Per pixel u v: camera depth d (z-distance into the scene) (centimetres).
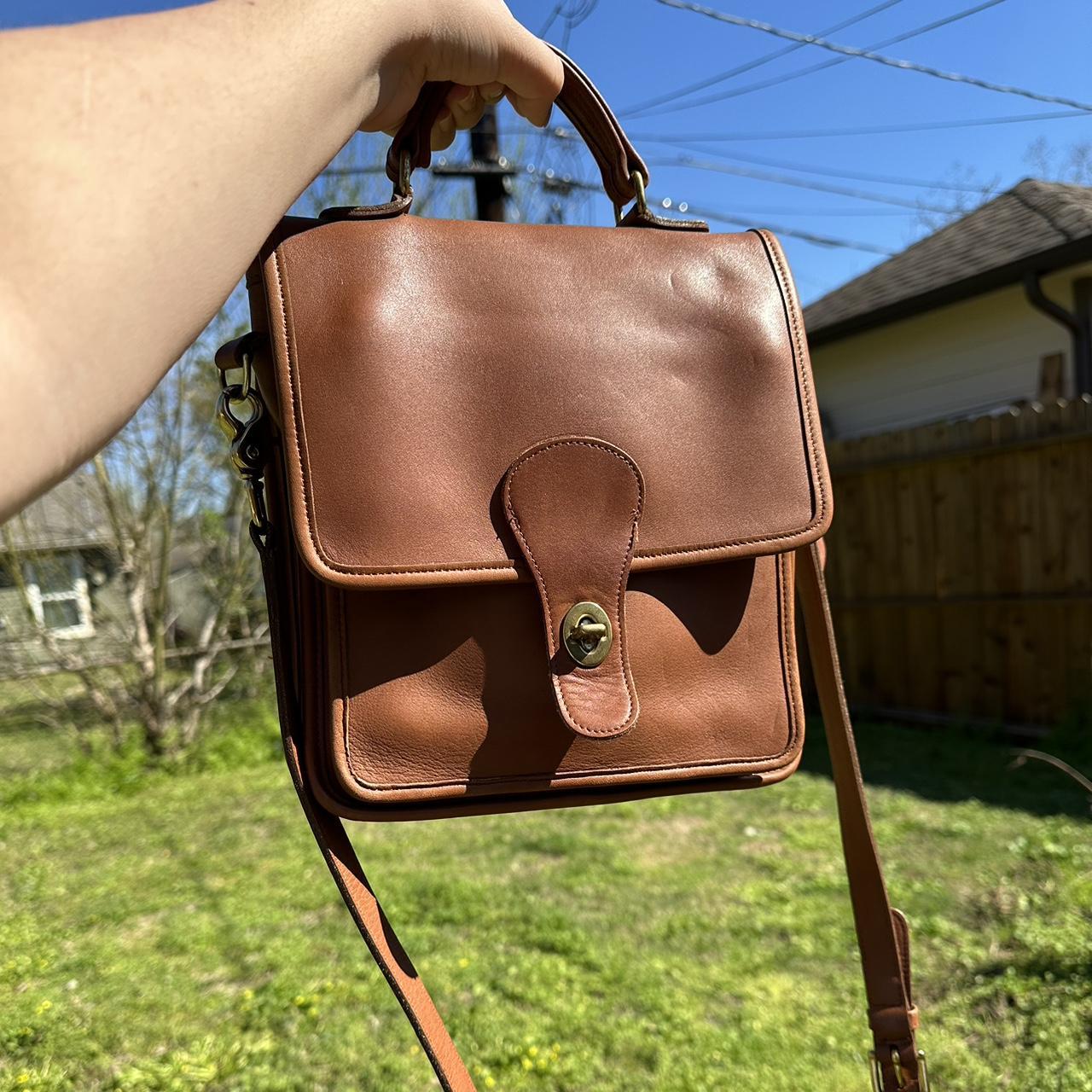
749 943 261
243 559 592
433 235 83
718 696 86
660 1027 219
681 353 88
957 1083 193
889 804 380
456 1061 67
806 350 92
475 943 269
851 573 588
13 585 552
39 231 33
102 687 551
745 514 86
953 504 521
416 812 77
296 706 80
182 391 540
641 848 347
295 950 274
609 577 80
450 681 78
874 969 101
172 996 249
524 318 83
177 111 39
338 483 75
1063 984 221
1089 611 457
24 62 35
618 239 91
